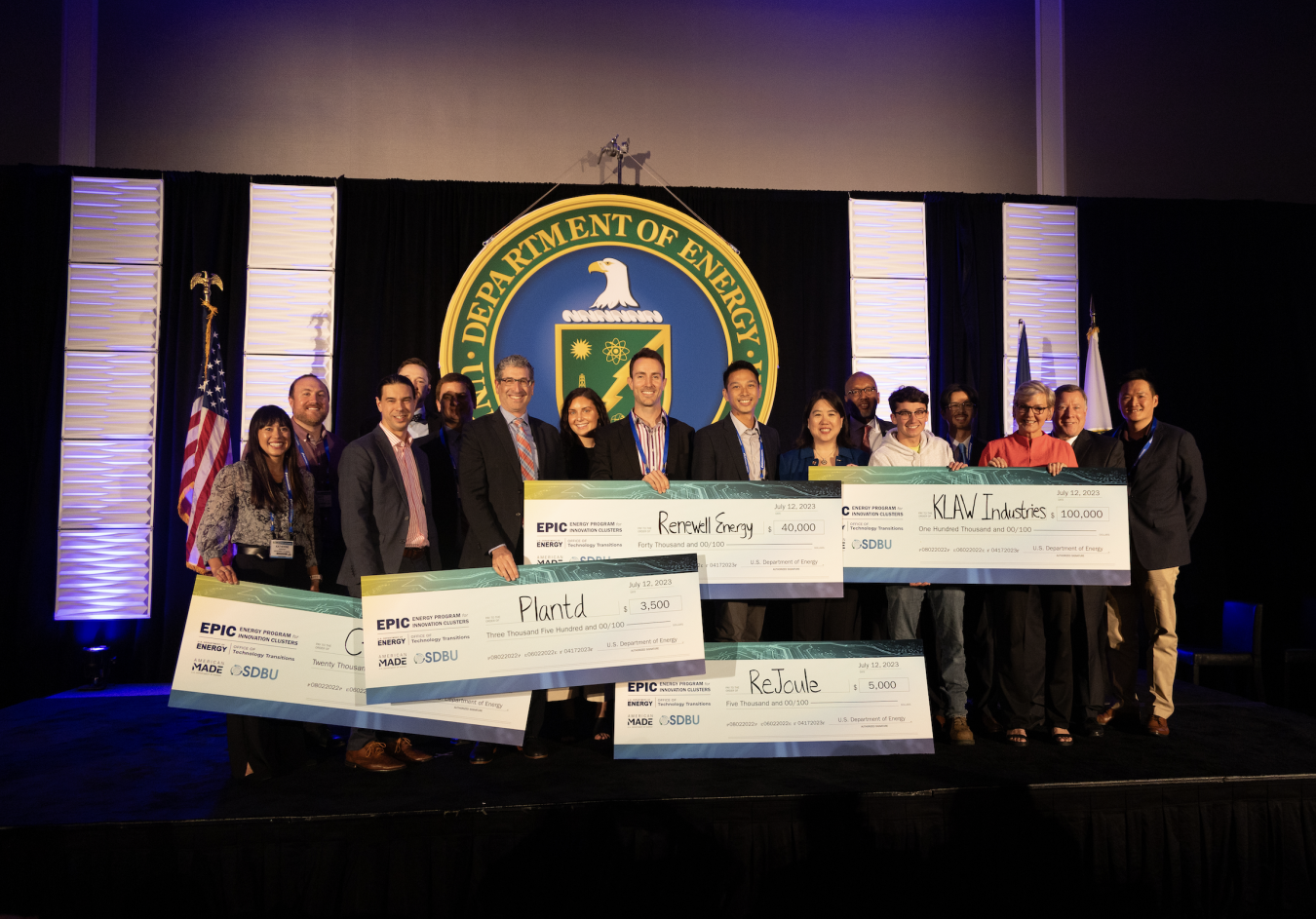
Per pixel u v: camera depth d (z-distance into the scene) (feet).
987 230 17.26
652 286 16.44
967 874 8.55
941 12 18.17
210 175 15.72
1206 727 11.02
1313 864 8.92
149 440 15.40
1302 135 18.38
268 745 9.21
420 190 16.19
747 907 8.33
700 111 17.60
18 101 15.85
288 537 9.62
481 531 9.68
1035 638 10.39
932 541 10.34
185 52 16.52
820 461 11.02
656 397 10.57
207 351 14.49
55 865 7.72
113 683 14.92
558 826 8.20
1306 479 17.49
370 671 9.03
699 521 9.92
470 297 16.03
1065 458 10.84
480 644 9.23
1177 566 10.74
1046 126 18.21
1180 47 18.37
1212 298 17.63
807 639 10.44
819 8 17.95
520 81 17.25
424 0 17.11
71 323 15.31
